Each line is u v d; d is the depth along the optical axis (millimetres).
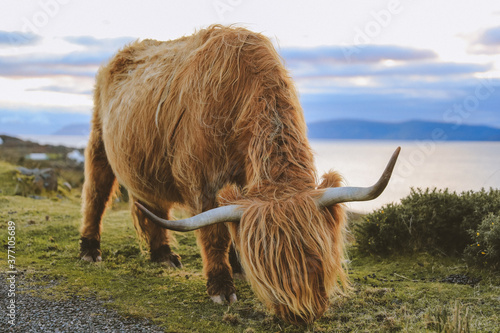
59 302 4004
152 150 4664
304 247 2973
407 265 5238
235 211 3223
